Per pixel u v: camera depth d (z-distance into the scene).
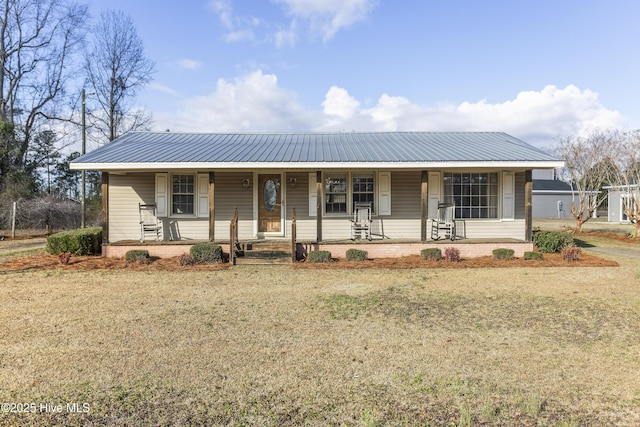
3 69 25.48
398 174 12.45
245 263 10.27
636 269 9.49
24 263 10.33
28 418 3.08
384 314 5.88
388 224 12.42
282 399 3.38
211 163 10.55
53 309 6.13
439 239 11.98
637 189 16.77
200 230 12.44
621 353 4.39
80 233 11.96
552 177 39.09
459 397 3.40
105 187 11.31
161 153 11.45
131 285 7.89
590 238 16.91
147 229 11.77
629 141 17.05
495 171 12.41
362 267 9.77
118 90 28.31
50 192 25.91
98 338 4.84
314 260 10.37
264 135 15.35
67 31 27.14
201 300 6.71
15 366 4.02
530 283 7.96
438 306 6.31
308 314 5.88
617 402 3.33
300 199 12.44
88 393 3.48
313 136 15.03
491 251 11.49
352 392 3.50
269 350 4.47
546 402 3.33
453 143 13.27
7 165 23.12
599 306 6.25
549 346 4.60
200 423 3.02
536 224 26.22
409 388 3.57
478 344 4.66
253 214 12.41
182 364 4.09
